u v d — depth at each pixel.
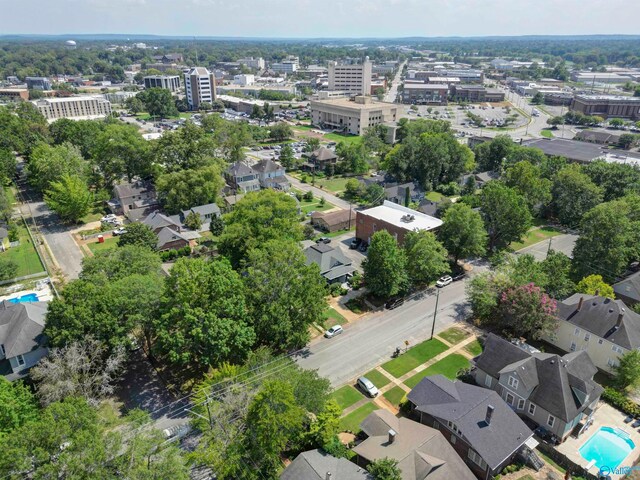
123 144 120.44
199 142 126.44
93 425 34.53
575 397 46.69
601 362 57.66
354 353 60.88
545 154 150.00
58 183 103.06
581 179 102.75
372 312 70.94
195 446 44.97
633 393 54.16
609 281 74.50
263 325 54.91
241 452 39.00
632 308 68.12
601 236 74.62
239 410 42.03
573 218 104.19
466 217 80.69
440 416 44.50
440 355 60.41
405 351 61.22
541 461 43.62
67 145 128.50
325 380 46.41
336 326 65.12
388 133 184.50
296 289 56.62
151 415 49.22
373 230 92.25
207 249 91.06
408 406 50.16
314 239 95.88
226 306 51.97
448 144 134.75
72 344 48.66
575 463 43.12
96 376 48.44
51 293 75.75
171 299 52.34
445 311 71.12
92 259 63.34
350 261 81.00
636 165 122.19
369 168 156.25
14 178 135.88
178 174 108.06
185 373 55.94
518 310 60.75
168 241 90.31
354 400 52.28
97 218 109.31
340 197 126.81
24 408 43.03
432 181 133.38
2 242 93.12
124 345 52.34
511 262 69.25
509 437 42.81
